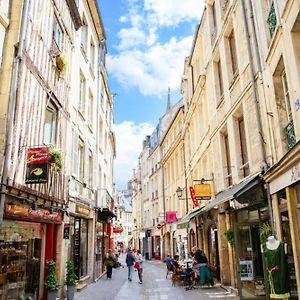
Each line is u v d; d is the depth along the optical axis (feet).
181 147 79.30
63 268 33.76
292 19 20.70
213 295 34.30
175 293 37.55
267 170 24.82
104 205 55.77
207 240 50.47
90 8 51.29
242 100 33.27
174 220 80.69
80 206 41.42
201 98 54.60
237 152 36.06
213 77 44.70
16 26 24.58
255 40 28.94
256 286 29.07
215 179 44.50
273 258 22.15
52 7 32.45
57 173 32.27
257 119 28.48
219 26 41.60
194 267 42.45
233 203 35.65
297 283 21.21
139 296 35.94
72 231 39.83
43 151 24.67
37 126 27.76
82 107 46.83
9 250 24.12
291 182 21.21
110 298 34.27
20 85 24.30
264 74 27.50
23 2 25.26
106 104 72.95
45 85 29.89
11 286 24.25
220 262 40.52
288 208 22.02
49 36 31.40
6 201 22.12
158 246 115.96
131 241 203.51
